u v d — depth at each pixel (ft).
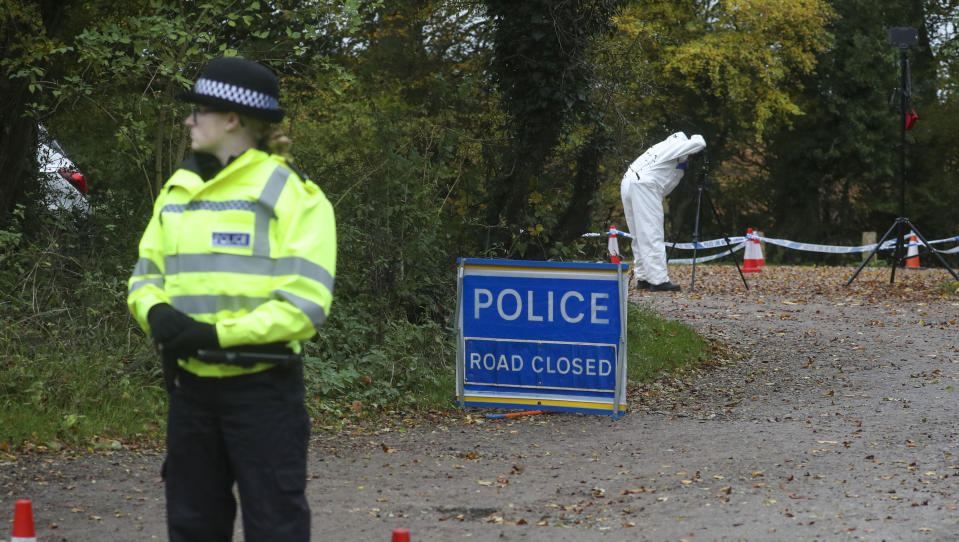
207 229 17.33
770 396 49.32
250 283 17.15
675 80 158.92
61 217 53.21
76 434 36.32
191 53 45.88
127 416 38.65
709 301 84.89
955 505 29.63
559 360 45.21
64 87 48.67
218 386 17.28
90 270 48.98
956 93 184.03
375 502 30.12
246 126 17.81
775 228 194.18
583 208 64.54
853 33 180.04
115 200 56.13
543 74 59.72
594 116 62.34
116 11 56.90
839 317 75.66
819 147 183.42
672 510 29.40
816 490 31.58
